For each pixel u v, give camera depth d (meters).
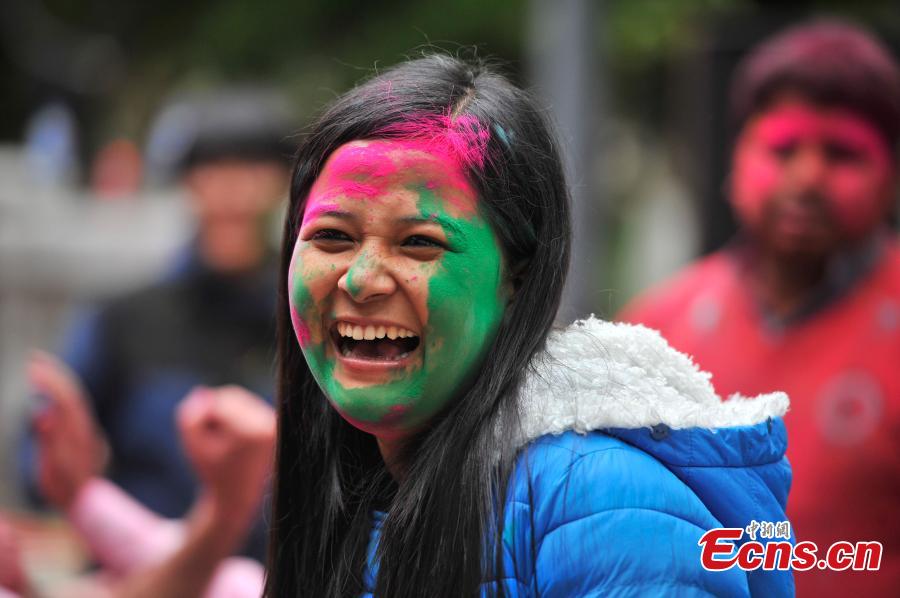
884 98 8.54
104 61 24.55
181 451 9.35
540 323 4.20
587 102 13.90
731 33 12.03
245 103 10.16
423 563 4.02
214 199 9.76
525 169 4.22
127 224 17.94
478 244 4.10
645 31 18.59
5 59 25.86
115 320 9.56
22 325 15.77
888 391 8.17
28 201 18.50
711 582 3.93
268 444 6.61
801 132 8.57
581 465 3.91
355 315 4.07
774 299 8.77
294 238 4.55
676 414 4.03
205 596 6.76
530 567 3.93
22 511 11.06
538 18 15.30
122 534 7.51
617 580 3.80
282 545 4.77
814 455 8.23
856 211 8.52
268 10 19.84
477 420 4.07
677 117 19.28
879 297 8.44
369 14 19.88
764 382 8.59
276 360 4.80
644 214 26.42
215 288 9.74
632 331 4.36
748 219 8.90
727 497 4.07
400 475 4.43
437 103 4.16
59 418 7.52
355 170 4.07
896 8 17.09
